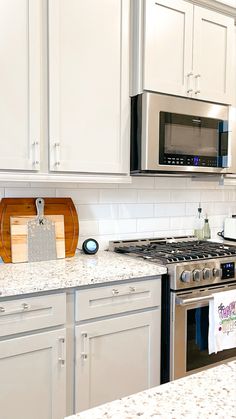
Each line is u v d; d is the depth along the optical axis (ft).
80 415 2.22
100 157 6.74
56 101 6.22
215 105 7.84
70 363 5.69
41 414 5.41
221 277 6.97
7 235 6.74
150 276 6.37
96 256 7.45
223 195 10.21
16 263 6.70
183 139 7.34
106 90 6.73
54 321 5.47
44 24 6.07
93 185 8.05
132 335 6.24
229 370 2.86
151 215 8.94
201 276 6.66
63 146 6.33
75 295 5.67
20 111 5.91
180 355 6.53
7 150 5.83
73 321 5.69
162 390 2.52
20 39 5.85
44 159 6.19
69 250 7.46
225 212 10.25
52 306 5.44
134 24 6.97
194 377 2.73
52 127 6.20
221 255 7.25
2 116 5.77
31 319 5.27
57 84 6.21
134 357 6.27
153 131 6.88
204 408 2.28
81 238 7.94
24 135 5.96
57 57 6.18
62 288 5.49
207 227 9.57
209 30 7.76
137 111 6.98
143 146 6.88
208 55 7.77
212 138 7.81
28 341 5.25
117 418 2.18
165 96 7.06
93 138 6.64
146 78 6.92
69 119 6.37
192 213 9.63
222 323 6.81
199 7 7.55
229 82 8.14
